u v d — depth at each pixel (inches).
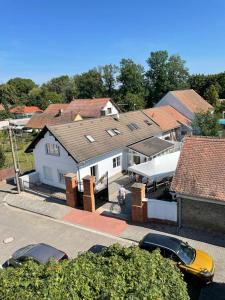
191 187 799.7
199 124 1684.3
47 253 639.8
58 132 1184.8
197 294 577.9
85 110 2696.9
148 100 3486.7
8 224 952.3
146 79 3499.0
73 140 1197.7
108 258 425.1
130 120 1606.8
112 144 1317.7
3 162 1550.2
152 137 1509.6
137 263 405.1
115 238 823.7
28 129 2679.6
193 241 767.1
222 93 3558.1
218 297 566.9
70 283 371.2
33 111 4168.3
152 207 866.1
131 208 987.9
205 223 802.8
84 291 362.9
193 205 806.5
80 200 1026.1
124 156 1376.7
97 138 1296.8
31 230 902.4
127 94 3294.8
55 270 396.2
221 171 800.9
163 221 861.8
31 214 1010.1
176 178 834.8
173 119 1911.9
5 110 3818.9
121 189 1013.8
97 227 887.1
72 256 753.6
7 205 1098.7
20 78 6269.7
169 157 1171.3
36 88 5748.0
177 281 390.9
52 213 997.2
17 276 398.3
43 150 1245.1
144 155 1310.3
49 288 360.5
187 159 861.2
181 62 3282.5
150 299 340.2
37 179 1298.0
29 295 353.4
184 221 832.9
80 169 1156.5
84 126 1318.9
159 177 1023.6
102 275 387.9
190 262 607.8
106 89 4347.9
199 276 586.2
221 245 743.1
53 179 1254.3
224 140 860.0
